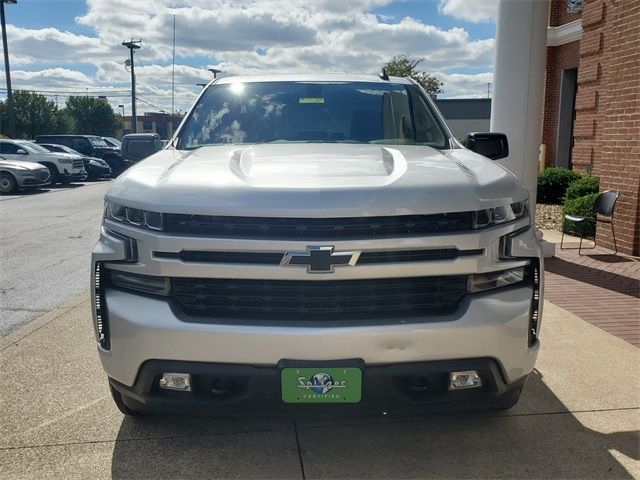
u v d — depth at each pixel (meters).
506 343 2.61
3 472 2.80
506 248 2.68
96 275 2.73
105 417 3.34
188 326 2.52
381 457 2.93
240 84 4.29
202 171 2.76
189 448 3.01
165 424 3.25
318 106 4.02
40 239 9.84
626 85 7.43
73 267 7.61
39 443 3.07
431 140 3.83
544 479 2.74
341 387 2.52
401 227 2.53
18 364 4.14
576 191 9.84
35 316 5.40
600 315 5.17
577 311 5.29
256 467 2.85
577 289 6.02
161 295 2.61
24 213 13.45
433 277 2.59
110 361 2.70
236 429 3.19
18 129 54.91
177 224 2.57
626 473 2.79
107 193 2.85
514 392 2.79
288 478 2.76
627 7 7.35
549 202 13.23
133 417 3.30
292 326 2.50
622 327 4.85
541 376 3.89
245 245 2.49
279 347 2.49
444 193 2.57
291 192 2.52
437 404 2.62
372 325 2.50
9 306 5.73
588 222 8.95
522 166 7.20
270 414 2.60
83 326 5.00
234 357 2.51
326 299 2.54
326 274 2.48
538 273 2.77
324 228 2.49
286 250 2.48
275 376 2.52
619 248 7.77
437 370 2.55
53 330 4.89
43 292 6.30
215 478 2.76
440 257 2.57
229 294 2.58
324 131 3.85
